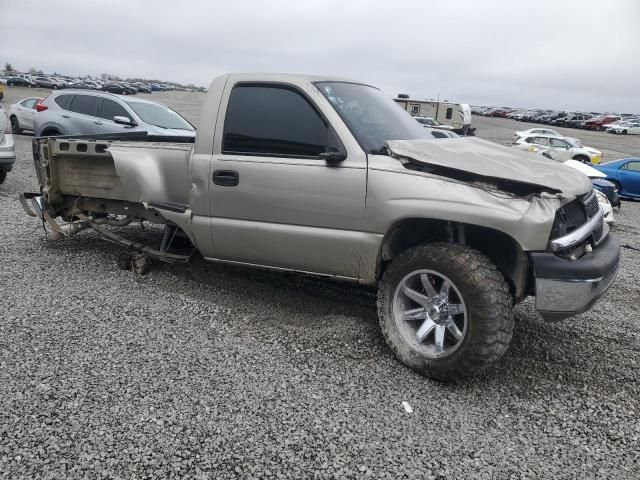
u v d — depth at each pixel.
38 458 2.39
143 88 68.75
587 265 3.05
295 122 3.74
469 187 3.17
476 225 3.15
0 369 3.12
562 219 3.13
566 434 2.82
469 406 3.03
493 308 3.01
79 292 4.42
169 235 4.88
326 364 3.40
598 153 24.53
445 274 3.13
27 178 9.95
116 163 4.60
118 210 5.05
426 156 3.33
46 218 5.34
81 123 10.59
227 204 3.96
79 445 2.49
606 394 3.26
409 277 3.33
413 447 2.62
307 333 3.83
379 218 3.40
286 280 4.92
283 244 3.81
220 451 2.51
